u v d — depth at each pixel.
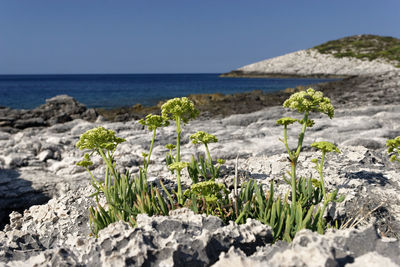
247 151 8.12
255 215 3.40
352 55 120.31
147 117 3.67
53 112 21.92
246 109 22.64
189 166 4.17
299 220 2.94
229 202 3.53
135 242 2.37
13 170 8.41
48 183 7.36
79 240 2.97
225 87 67.25
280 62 133.12
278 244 2.62
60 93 57.56
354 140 8.11
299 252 2.09
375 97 23.64
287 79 101.19
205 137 4.24
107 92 58.34
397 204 3.94
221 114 20.34
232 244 2.63
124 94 51.97
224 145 8.74
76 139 11.26
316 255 2.03
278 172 5.20
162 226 2.67
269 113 13.80
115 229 2.61
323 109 3.02
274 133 10.23
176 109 3.51
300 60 128.12
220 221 2.83
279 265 2.08
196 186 3.04
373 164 5.52
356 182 4.51
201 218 2.82
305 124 3.15
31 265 2.58
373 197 4.08
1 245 3.00
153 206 3.39
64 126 13.69
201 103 28.14
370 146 7.97
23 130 16.50
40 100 44.25
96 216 3.32
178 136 3.77
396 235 3.40
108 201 3.33
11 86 91.81
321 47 140.75
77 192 4.85
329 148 3.14
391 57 109.19
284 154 6.30
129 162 7.76
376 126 10.20
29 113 21.00
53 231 3.88
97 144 3.46
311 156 5.94
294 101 3.10
